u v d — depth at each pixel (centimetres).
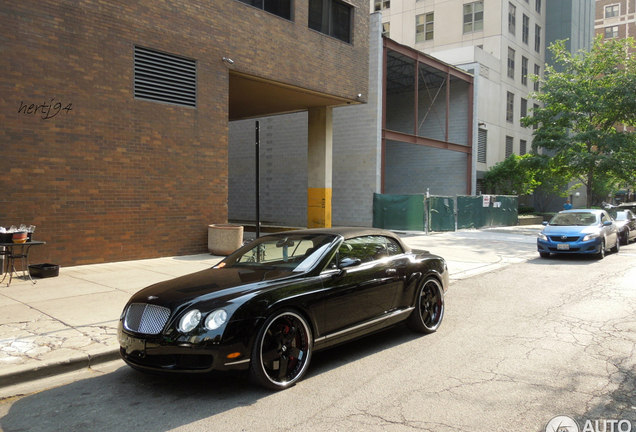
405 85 3197
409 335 586
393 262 553
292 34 1485
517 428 334
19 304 691
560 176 3047
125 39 1088
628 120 2709
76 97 1012
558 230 1359
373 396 395
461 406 372
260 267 498
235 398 393
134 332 403
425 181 3167
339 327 470
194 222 1243
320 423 346
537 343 543
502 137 3425
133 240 1123
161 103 1162
